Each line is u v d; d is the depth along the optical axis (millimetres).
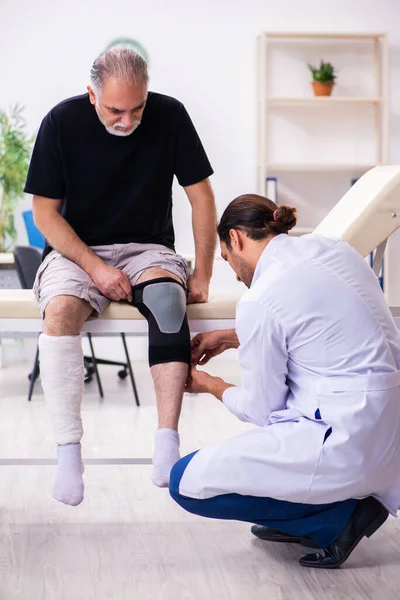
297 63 6191
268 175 6230
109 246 2260
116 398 4520
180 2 6059
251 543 2178
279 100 6008
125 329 2188
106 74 2045
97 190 2229
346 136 6266
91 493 2688
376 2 6172
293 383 1936
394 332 1928
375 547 2129
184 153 2283
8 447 3352
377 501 1945
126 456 3178
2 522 2371
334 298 1846
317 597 1795
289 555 2074
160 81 6105
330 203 6250
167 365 2053
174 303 2100
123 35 6055
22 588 1857
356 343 1840
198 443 3436
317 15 6156
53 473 2951
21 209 6008
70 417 2020
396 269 6141
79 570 1976
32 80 6027
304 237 1963
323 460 1812
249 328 1860
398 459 1884
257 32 6125
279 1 6117
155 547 2150
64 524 2354
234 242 1971
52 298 2070
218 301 2277
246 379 1915
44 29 6008
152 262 2199
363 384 1815
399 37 6188
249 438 1882
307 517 1949
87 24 6027
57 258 2203
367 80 6227
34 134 6039
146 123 2215
